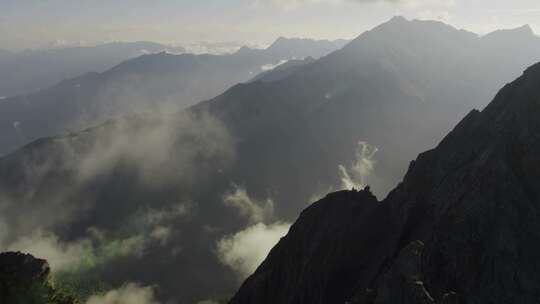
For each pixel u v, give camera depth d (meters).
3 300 44.62
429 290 40.19
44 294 47.81
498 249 42.09
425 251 44.22
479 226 44.53
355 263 63.31
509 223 43.81
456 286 40.69
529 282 39.19
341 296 58.62
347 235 67.38
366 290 42.84
